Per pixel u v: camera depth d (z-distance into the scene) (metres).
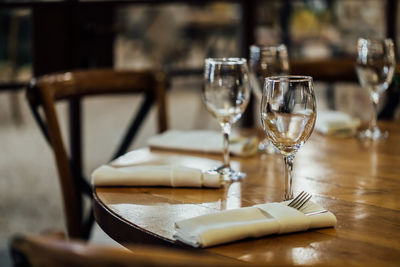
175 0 2.98
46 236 0.52
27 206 2.78
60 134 1.53
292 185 1.07
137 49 2.90
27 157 2.75
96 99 2.82
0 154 2.67
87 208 2.73
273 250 0.80
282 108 0.94
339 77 2.12
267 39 3.34
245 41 3.24
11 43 2.57
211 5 3.11
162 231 0.88
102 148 2.89
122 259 0.45
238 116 1.19
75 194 1.55
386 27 3.78
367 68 1.50
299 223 0.86
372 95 1.55
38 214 2.81
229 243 0.83
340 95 3.57
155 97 1.82
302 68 2.08
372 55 1.49
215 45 3.16
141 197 1.05
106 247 0.47
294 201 0.94
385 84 1.52
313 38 3.51
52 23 2.65
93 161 2.87
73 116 2.74
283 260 0.77
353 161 1.29
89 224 1.73
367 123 1.71
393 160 1.30
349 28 3.64
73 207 1.54
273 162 1.30
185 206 1.00
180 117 3.14
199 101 3.18
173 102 3.10
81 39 2.72
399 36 3.82
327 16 3.55
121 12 2.82
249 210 0.88
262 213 0.88
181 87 3.09
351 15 3.64
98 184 1.11
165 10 2.96
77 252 0.46
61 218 2.88
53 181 2.85
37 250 0.48
